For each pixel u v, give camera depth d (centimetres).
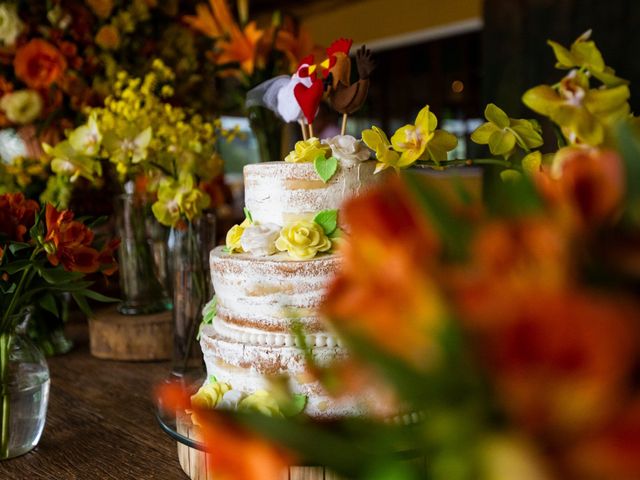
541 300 14
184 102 139
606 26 279
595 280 16
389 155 67
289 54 125
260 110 121
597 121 38
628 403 14
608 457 14
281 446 18
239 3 129
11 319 74
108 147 102
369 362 16
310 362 19
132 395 95
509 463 15
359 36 386
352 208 18
